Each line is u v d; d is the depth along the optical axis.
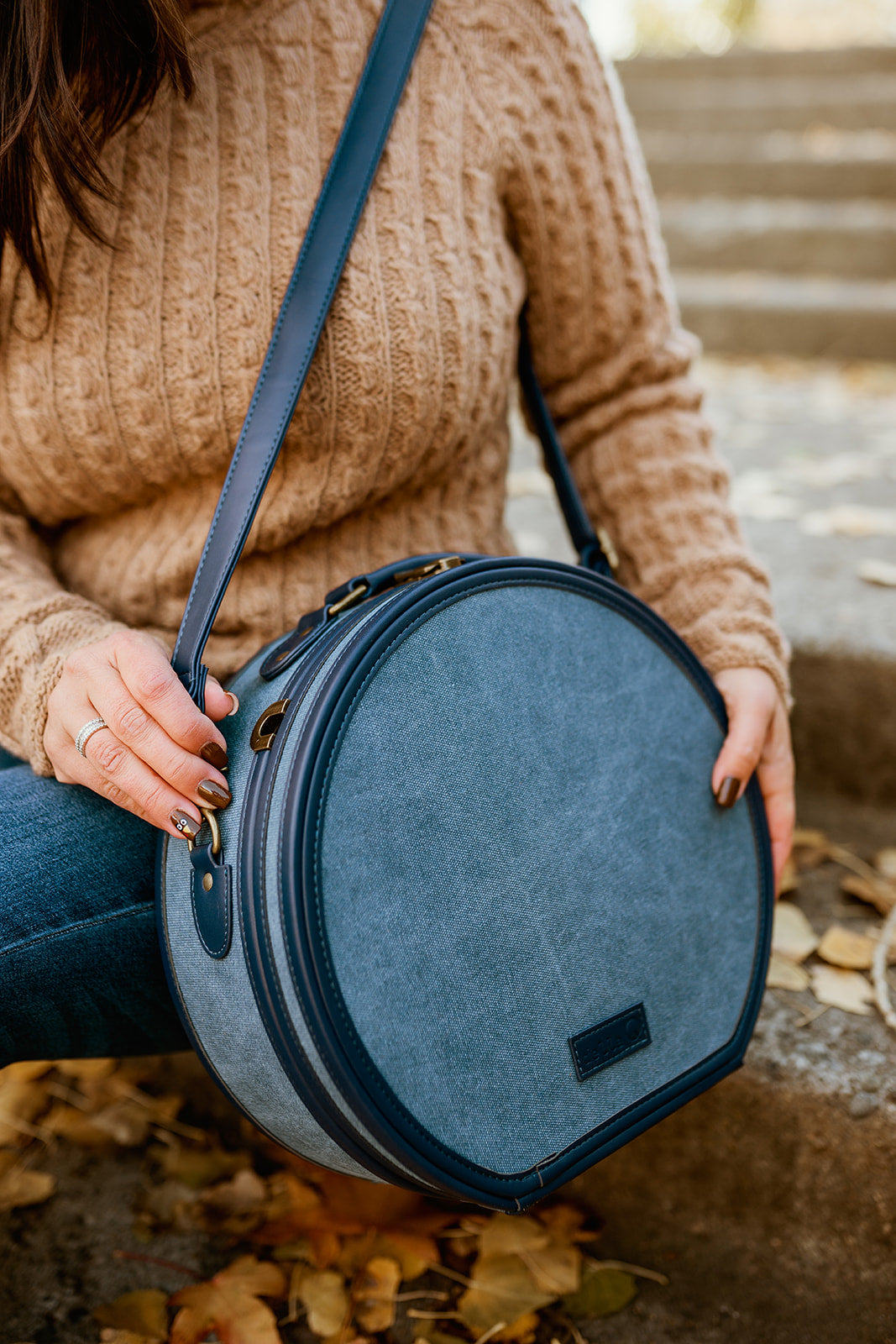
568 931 0.62
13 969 0.68
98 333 0.69
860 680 1.26
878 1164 0.83
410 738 0.59
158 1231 0.96
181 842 0.64
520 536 1.60
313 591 0.77
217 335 0.69
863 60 4.18
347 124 0.69
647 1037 0.65
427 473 0.78
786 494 1.74
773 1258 0.89
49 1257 0.94
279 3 0.70
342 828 0.56
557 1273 0.89
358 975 0.55
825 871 1.17
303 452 0.72
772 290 3.23
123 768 0.61
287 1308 0.88
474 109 0.74
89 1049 0.78
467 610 0.64
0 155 0.63
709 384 2.66
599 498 0.88
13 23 0.61
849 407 2.34
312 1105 0.57
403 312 0.70
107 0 0.61
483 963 0.59
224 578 0.65
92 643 0.67
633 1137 0.64
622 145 0.82
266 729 0.60
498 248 0.76
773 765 0.79
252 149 0.69
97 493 0.76
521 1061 0.60
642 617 0.71
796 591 1.38
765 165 3.76
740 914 0.73
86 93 0.64
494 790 0.61
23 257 0.66
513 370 0.82
